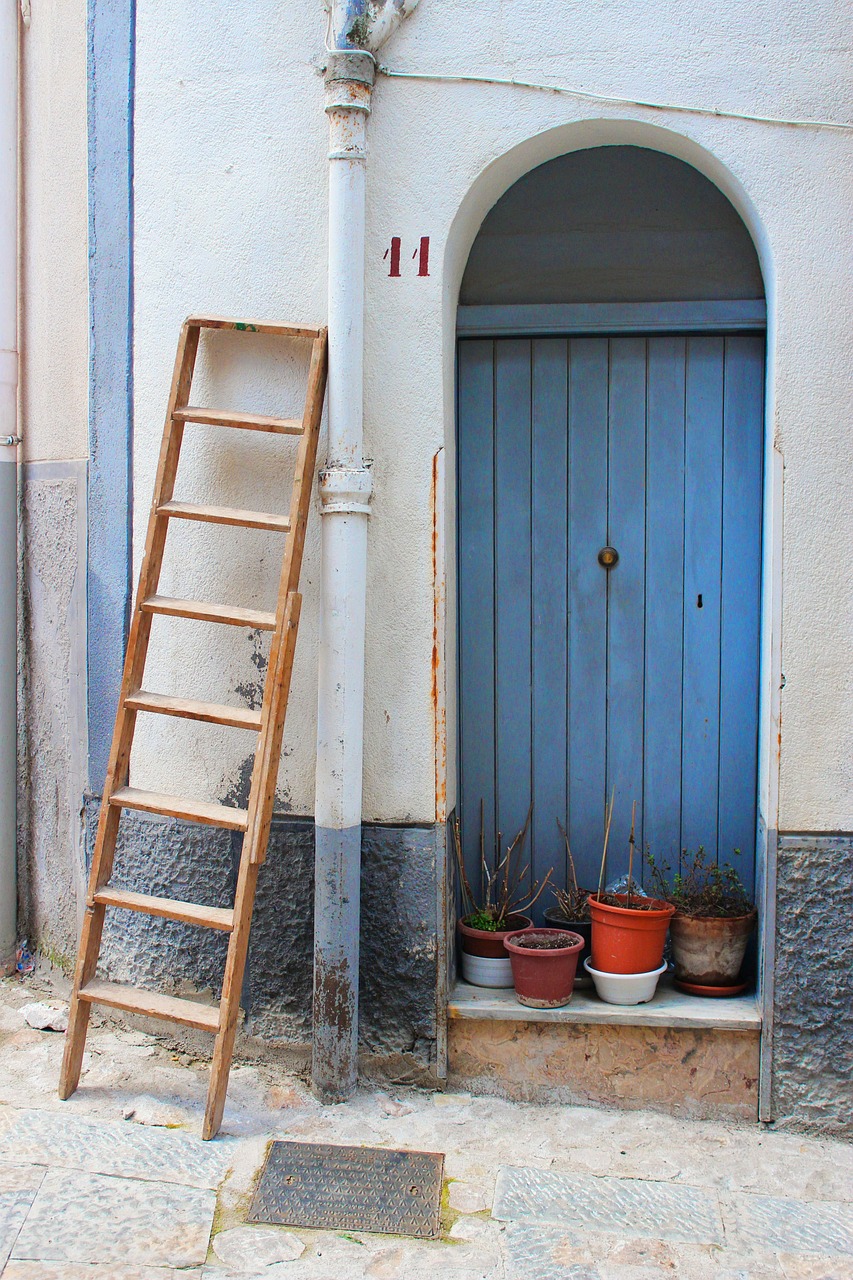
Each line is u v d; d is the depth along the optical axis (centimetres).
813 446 343
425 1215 302
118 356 391
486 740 411
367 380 363
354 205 351
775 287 345
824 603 344
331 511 353
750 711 397
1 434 437
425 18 356
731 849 399
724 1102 356
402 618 364
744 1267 284
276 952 379
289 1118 348
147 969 395
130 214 385
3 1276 273
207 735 384
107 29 387
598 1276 279
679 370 398
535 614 408
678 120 348
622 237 391
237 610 346
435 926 365
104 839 356
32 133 432
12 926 450
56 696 430
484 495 409
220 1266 281
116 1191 307
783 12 341
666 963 400
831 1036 348
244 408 378
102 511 398
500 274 397
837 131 340
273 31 370
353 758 356
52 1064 377
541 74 352
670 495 400
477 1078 368
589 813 407
